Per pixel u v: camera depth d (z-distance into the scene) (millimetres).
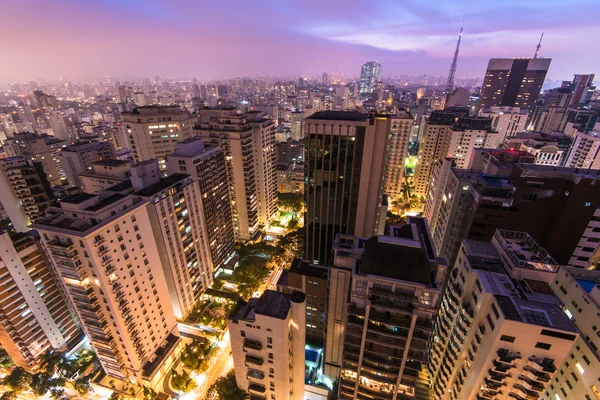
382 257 50781
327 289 72938
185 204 96312
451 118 186125
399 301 50531
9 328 81250
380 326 53156
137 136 139125
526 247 58062
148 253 78625
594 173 66625
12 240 82750
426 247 54812
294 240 132750
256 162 144750
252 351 61062
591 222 65312
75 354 96688
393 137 172375
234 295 112688
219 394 70500
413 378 55719
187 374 83625
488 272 53531
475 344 52156
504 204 69500
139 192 85438
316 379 84188
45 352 90125
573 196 64375
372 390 61156
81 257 63938
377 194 84562
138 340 79188
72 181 192500
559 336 42344
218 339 99312
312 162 84125
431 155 189375
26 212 142000
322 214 90750
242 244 144375
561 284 57125
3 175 133625
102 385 84375
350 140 78750
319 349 90312
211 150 113375
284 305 58250
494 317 47281
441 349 66750
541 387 45688
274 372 62344
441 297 79562
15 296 81062
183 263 99750
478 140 173250
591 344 49156
